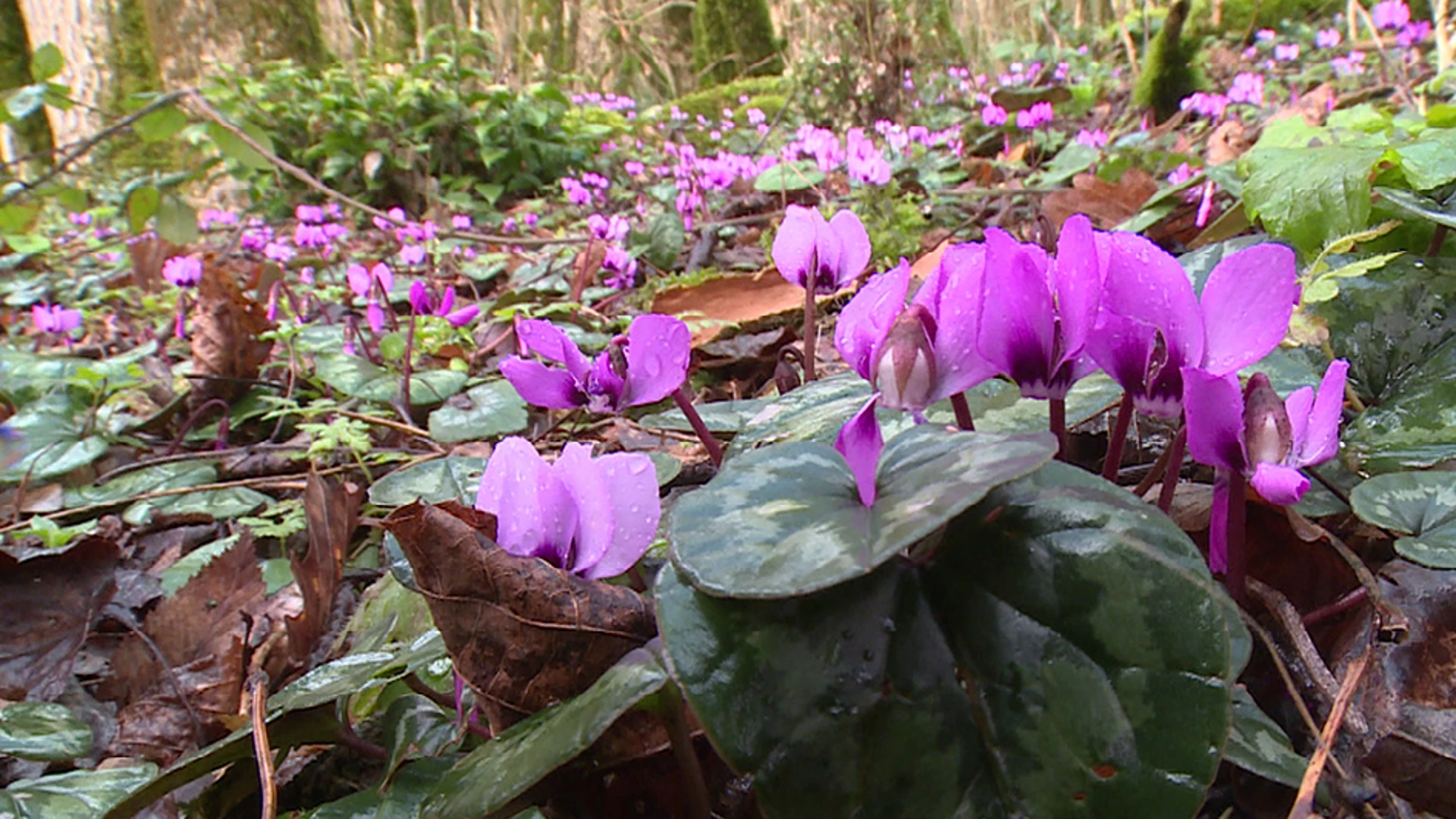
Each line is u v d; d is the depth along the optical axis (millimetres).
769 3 1706
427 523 103
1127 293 102
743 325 331
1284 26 1139
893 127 626
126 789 139
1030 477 96
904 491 86
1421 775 106
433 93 1073
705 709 84
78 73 1248
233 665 171
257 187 1033
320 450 275
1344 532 146
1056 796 82
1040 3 1506
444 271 617
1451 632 116
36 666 186
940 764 84
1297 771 95
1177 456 113
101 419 348
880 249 446
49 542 250
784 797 83
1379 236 209
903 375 102
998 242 98
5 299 712
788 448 104
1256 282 96
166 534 275
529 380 138
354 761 147
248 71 1278
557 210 926
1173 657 83
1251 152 247
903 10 882
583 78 1579
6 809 131
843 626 88
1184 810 80
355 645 174
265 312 362
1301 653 111
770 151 905
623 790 111
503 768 89
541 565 106
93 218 917
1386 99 634
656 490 110
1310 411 99
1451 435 148
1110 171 490
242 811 143
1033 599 88
